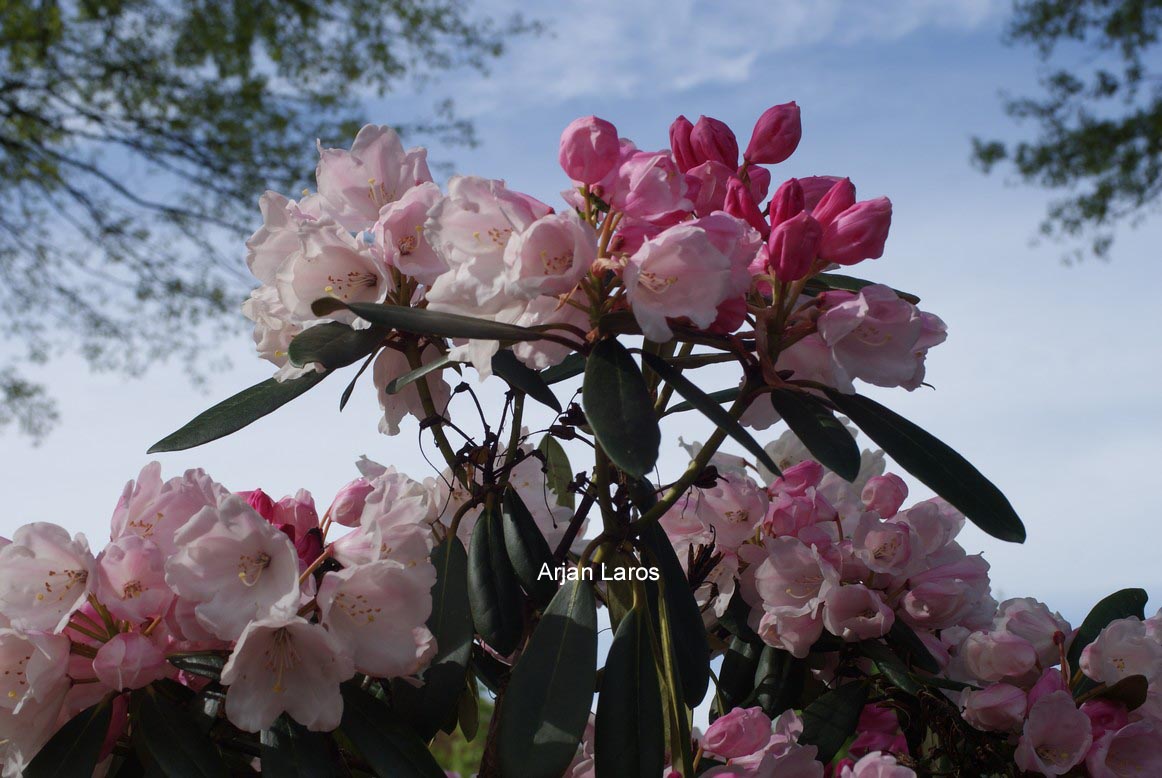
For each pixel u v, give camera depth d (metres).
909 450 0.86
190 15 4.95
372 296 0.92
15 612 0.83
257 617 0.82
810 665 1.07
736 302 0.85
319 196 0.96
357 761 0.95
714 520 1.06
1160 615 1.00
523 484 1.08
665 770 0.93
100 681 0.84
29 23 4.69
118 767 0.89
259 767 0.95
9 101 4.80
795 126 0.97
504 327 0.84
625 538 0.92
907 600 1.02
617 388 0.84
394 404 1.00
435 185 0.91
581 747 1.00
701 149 0.96
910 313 0.86
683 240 0.81
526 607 0.98
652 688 0.89
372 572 0.84
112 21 4.89
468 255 0.86
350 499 0.93
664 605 0.91
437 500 1.04
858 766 0.91
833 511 1.06
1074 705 0.93
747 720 0.91
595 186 0.85
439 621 0.94
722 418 0.83
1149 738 0.94
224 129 4.98
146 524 0.87
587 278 0.85
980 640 1.00
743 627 1.08
